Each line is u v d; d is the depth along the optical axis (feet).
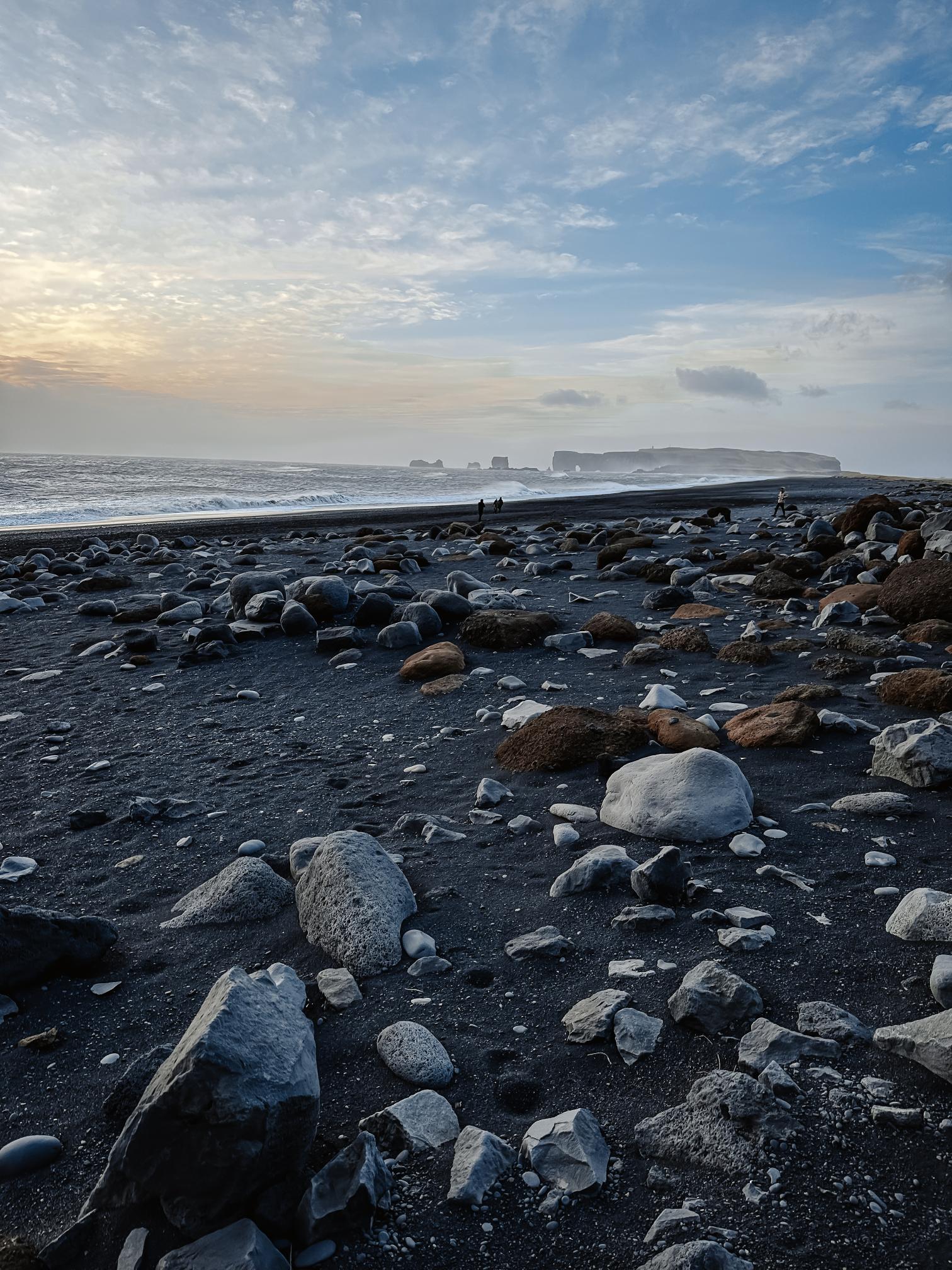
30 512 118.73
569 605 34.78
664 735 17.58
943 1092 7.50
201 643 29.58
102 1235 6.56
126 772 18.47
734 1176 6.83
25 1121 8.11
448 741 19.51
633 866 12.17
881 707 19.24
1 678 27.12
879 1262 5.99
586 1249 6.34
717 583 37.65
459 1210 6.73
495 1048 8.80
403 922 11.41
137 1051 9.11
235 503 147.13
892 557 40.37
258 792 16.98
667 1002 9.21
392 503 167.84
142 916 12.28
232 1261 6.04
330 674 26.09
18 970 10.32
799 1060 7.99
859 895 11.28
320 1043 9.02
